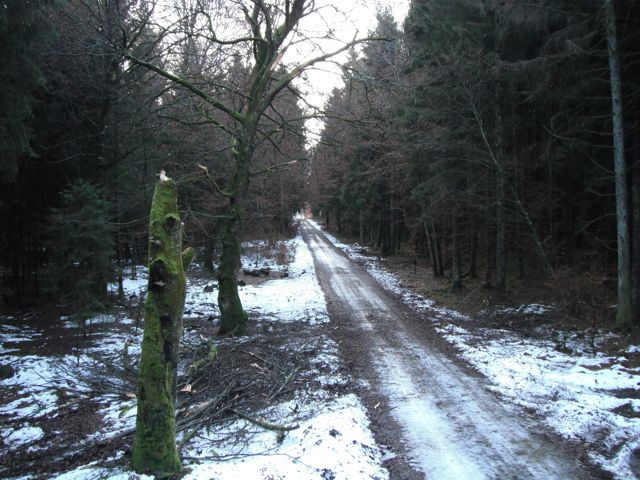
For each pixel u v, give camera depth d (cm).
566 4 1280
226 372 816
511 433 626
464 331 1278
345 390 796
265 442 571
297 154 1691
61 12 1323
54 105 1423
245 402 708
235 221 1233
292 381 814
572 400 730
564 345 1084
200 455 535
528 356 1009
